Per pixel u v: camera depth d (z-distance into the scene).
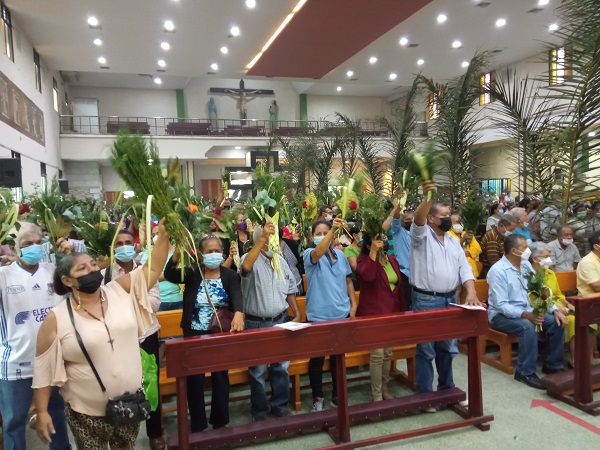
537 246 5.15
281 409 4.08
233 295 3.66
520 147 7.17
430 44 18.52
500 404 4.27
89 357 2.42
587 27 5.30
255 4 14.18
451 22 16.14
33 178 16.31
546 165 6.52
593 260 5.12
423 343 4.09
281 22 15.72
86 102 27.06
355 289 5.99
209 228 3.65
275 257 3.96
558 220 6.73
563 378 4.43
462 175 7.88
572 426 3.83
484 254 6.83
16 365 3.06
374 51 19.39
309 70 21.84
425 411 4.19
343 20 14.85
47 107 19.84
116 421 2.38
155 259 2.72
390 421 4.02
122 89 29.16
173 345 3.15
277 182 4.30
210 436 3.49
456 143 7.81
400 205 4.84
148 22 15.62
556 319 4.75
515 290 4.93
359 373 5.18
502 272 4.97
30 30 15.89
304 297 5.20
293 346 3.42
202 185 29.00
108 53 18.94
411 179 4.75
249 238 5.18
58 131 22.58
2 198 4.29
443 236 4.36
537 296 4.59
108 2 13.91
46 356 2.41
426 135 8.58
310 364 4.23
